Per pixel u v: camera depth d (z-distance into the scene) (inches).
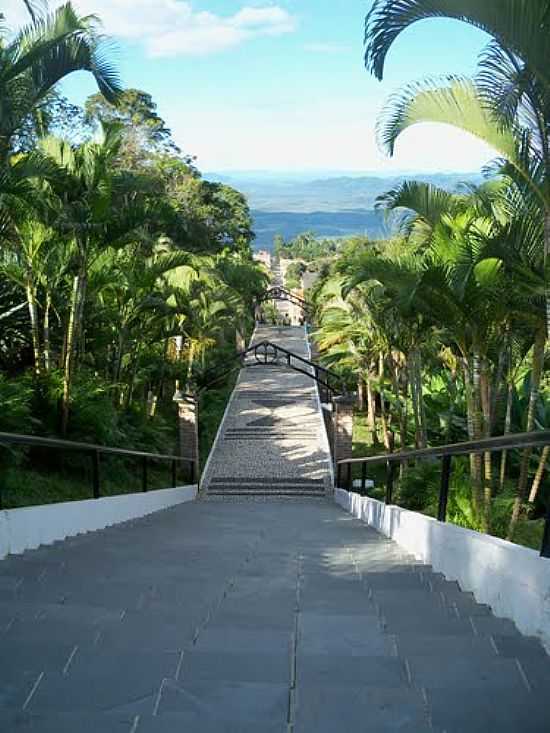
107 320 703.7
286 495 812.6
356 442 1087.6
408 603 184.4
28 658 127.6
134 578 210.1
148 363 952.3
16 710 105.9
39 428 518.6
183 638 143.0
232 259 1834.4
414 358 711.1
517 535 508.1
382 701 111.7
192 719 104.6
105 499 386.3
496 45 236.4
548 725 106.3
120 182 581.3
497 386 517.0
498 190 418.9
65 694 112.7
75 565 228.7
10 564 226.1
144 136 1914.4
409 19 224.1
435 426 816.9
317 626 155.9
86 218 514.6
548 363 544.7
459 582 212.2
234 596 188.4
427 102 296.7
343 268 653.9
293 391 1338.6
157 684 117.0
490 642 143.4
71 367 543.5
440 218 447.2
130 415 751.1
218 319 1221.7
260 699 111.5
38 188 494.9
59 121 1317.7
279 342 1891.0
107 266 625.0
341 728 103.3
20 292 587.8
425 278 418.3
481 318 436.1
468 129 295.1
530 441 166.6
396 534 340.2
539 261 353.1
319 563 258.2
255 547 306.7
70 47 398.9
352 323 983.6
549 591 142.6
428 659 131.9
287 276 4242.1
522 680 122.1
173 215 564.7
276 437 1043.3
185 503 707.4
